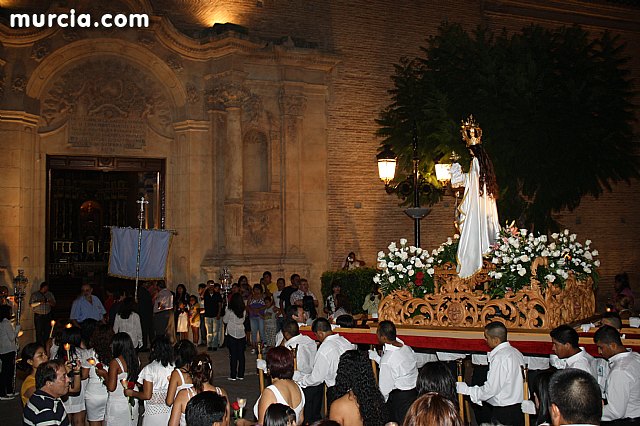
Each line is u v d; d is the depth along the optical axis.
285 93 23.28
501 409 8.11
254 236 22.89
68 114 21.30
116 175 36.19
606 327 7.54
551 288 10.40
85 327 9.87
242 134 22.77
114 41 21.31
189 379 7.42
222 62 22.17
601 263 29.39
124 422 8.48
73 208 35.53
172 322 19.23
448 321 10.92
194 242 22.27
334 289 18.86
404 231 25.59
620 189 30.00
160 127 22.47
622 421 7.33
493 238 11.39
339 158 24.56
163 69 22.06
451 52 22.64
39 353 8.31
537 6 28.45
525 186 21.16
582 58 21.78
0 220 19.89
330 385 9.34
